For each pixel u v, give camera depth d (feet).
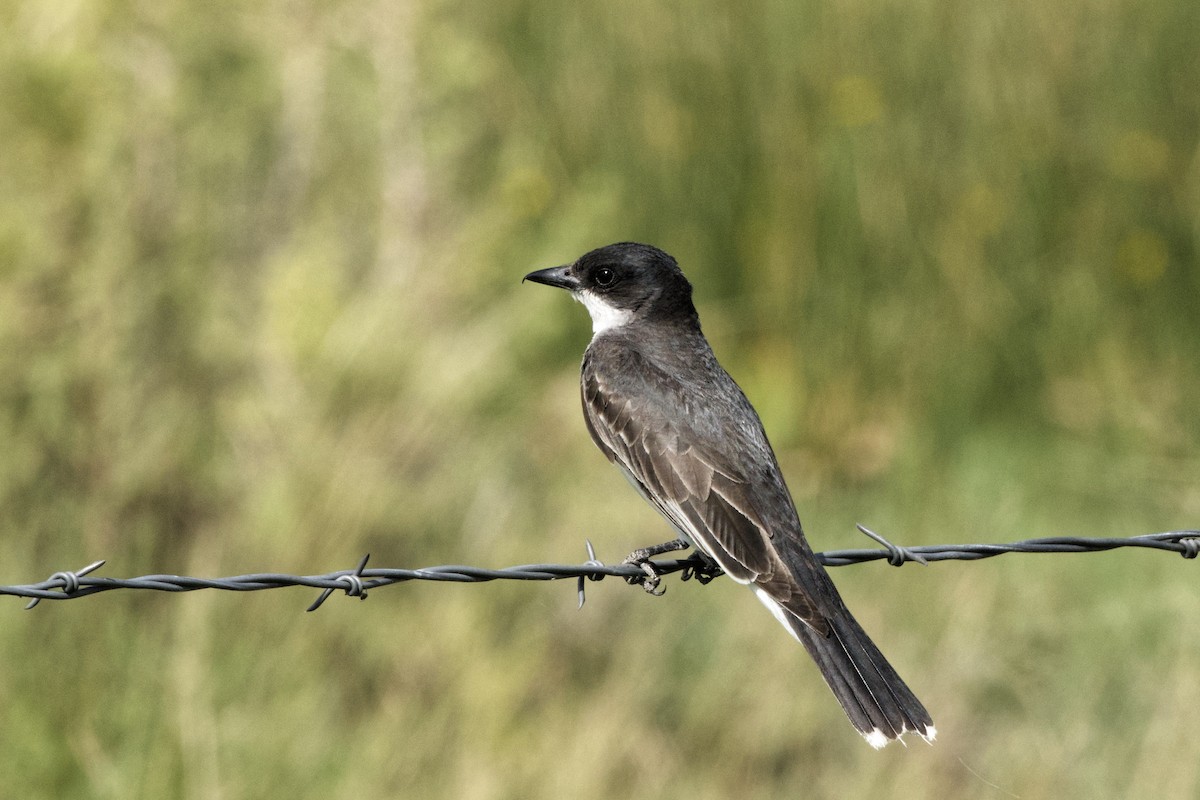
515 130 53.57
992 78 52.08
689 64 53.36
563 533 40.19
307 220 44.88
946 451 47.73
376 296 41.68
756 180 51.96
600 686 36.47
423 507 38.47
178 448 38.01
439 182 45.62
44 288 37.91
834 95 51.60
